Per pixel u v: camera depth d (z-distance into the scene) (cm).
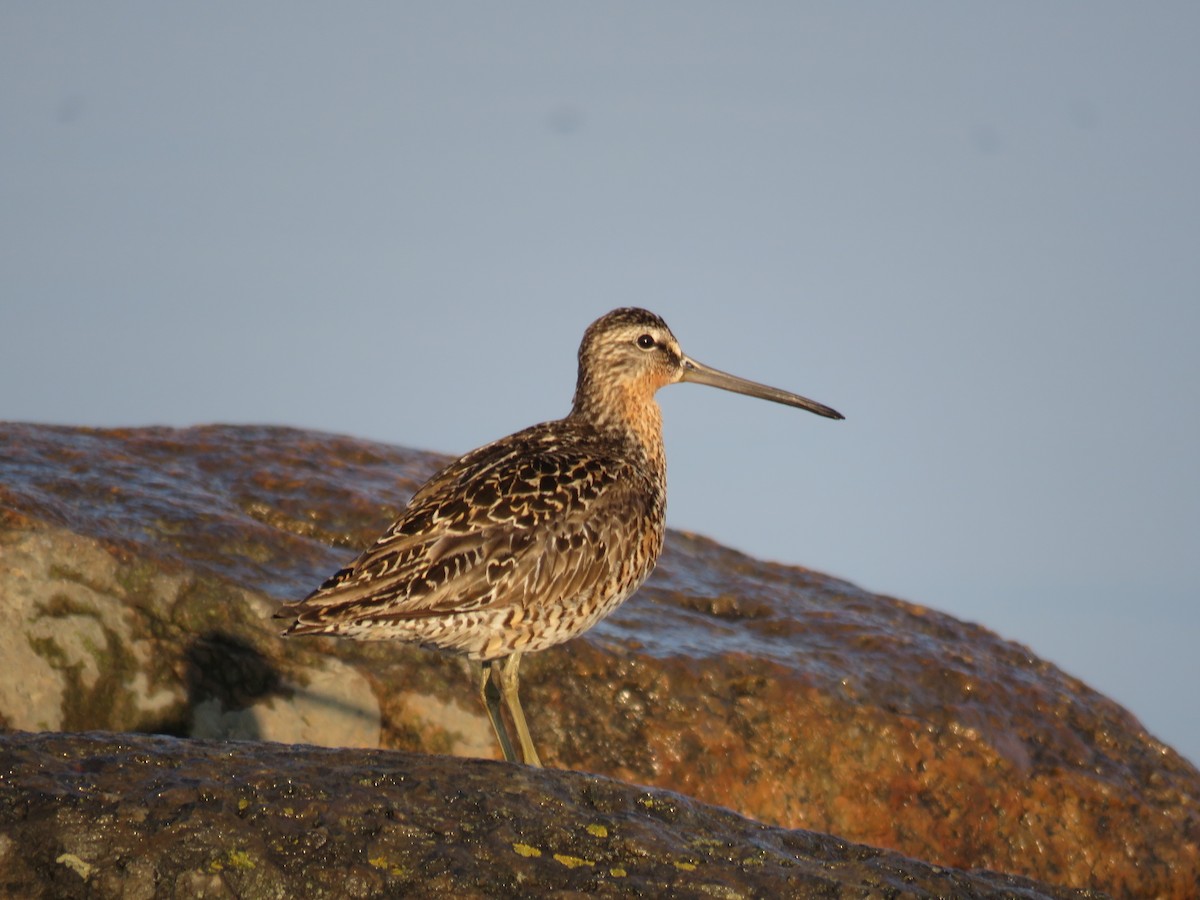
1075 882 1560
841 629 1695
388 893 872
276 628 1435
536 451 1296
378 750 1002
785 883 912
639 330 1422
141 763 948
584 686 1510
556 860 906
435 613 1168
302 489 1703
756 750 1521
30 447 1695
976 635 1769
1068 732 1641
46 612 1352
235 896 868
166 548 1463
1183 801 1622
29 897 866
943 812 1548
